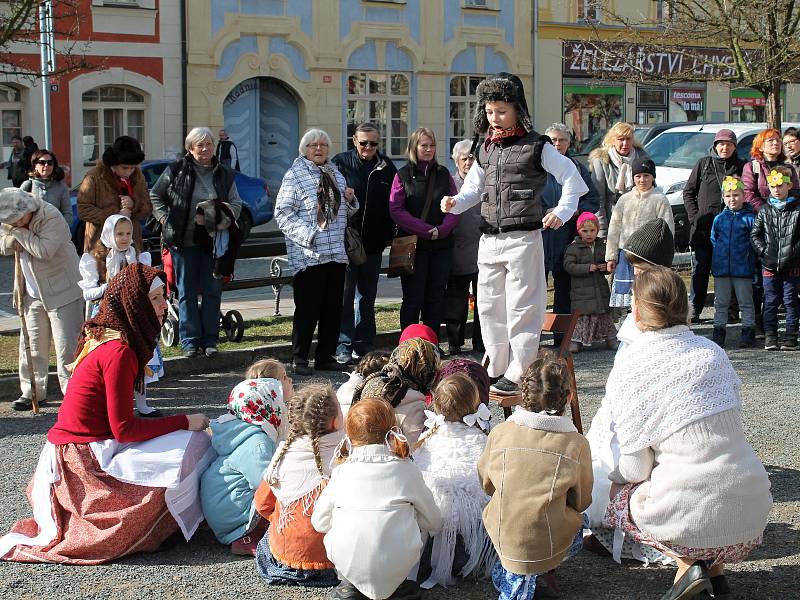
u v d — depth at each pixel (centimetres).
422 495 445
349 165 918
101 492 500
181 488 507
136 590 467
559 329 634
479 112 620
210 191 896
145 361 519
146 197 880
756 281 1049
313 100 2547
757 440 694
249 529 507
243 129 2495
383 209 920
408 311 923
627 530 441
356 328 938
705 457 416
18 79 2111
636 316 441
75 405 506
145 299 509
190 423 526
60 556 498
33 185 955
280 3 2467
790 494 588
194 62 2361
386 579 432
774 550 507
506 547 440
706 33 1716
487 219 618
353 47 2580
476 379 559
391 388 529
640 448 425
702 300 1105
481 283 631
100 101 2280
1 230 765
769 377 881
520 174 604
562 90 2922
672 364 423
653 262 514
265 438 514
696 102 3184
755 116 3319
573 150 2794
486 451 457
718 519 412
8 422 747
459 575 482
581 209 1016
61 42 2170
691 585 415
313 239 869
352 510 436
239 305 1209
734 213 993
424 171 908
